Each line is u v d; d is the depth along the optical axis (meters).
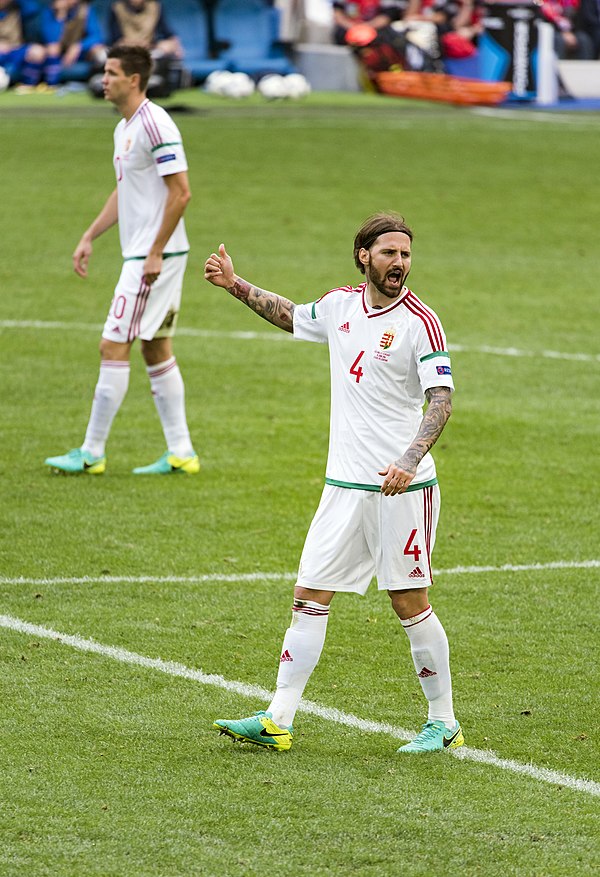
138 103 31.48
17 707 19.83
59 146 82.44
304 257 59.56
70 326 48.16
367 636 23.31
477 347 47.00
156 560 26.84
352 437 18.67
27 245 60.50
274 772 17.98
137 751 18.52
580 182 78.31
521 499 31.67
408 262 18.25
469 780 17.91
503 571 26.78
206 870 15.37
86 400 39.50
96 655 21.95
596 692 21.08
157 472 32.94
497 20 108.31
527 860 15.81
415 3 111.50
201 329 48.69
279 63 110.50
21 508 29.84
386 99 108.62
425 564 18.73
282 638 22.98
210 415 38.47
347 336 18.73
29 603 24.27
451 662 22.20
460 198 73.38
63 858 15.55
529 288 56.09
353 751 18.80
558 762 18.56
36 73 104.88
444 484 32.72
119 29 98.19
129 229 32.03
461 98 105.94
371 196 73.00
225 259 19.52
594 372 44.28
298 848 15.92
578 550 28.19
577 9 112.44
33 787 17.30
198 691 20.67
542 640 23.25
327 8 115.56
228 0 112.19
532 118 100.12
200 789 17.39
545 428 37.91
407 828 16.48
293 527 29.20
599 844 16.23
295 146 85.12
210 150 82.81
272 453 35.00
